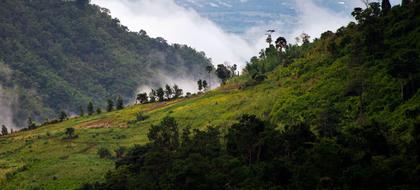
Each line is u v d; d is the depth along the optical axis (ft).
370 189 192.24
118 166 371.76
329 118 316.40
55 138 549.95
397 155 221.87
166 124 374.22
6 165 451.12
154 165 295.89
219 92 606.55
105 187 308.81
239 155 285.02
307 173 212.43
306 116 379.14
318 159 213.87
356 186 193.67
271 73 599.16
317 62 492.13
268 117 423.64
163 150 330.95
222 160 269.44
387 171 196.65
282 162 236.22
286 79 515.50
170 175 266.77
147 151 357.82
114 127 571.28
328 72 441.68
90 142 517.14
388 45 403.34
